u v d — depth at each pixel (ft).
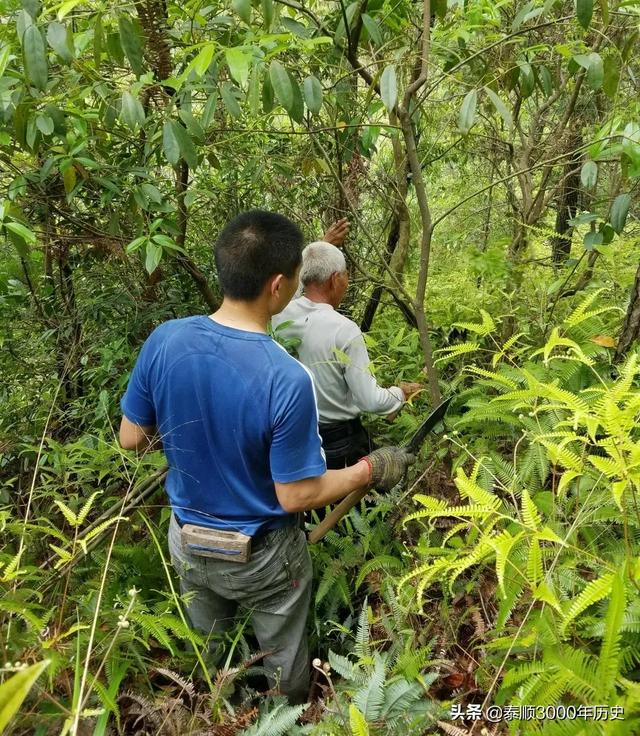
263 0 5.24
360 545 6.40
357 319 11.80
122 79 7.84
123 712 4.49
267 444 4.86
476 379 6.81
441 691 4.45
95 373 8.69
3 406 9.10
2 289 8.00
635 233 9.95
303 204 11.00
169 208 7.17
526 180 9.71
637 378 5.79
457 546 4.81
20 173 6.92
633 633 3.53
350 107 8.96
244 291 4.86
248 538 5.11
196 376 4.83
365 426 8.93
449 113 9.43
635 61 8.18
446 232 13.21
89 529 5.53
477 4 7.20
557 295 7.36
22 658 3.69
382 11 6.83
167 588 6.29
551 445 3.99
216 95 6.15
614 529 4.68
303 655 5.81
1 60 5.19
